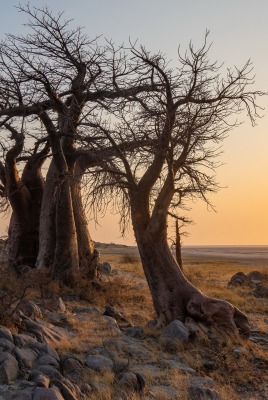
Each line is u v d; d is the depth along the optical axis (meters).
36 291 17.30
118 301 18.78
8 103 18.67
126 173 15.14
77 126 19.30
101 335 13.20
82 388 9.01
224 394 9.77
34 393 7.90
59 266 19.94
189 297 14.56
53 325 13.45
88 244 21.98
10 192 22.38
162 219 14.57
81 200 22.05
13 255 23.47
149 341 13.06
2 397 7.94
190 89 14.80
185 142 14.80
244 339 13.85
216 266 50.78
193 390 9.44
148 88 16.70
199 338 13.02
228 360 11.76
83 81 19.22
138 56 14.80
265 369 11.59
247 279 29.28
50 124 18.97
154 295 14.80
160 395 9.12
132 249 110.81
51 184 21.78
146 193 15.07
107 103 18.33
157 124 14.86
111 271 30.97
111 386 9.38
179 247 26.23
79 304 17.42
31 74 18.16
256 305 21.05
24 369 9.27
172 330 13.09
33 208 23.78
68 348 11.27
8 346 9.73
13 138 21.06
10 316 11.70
